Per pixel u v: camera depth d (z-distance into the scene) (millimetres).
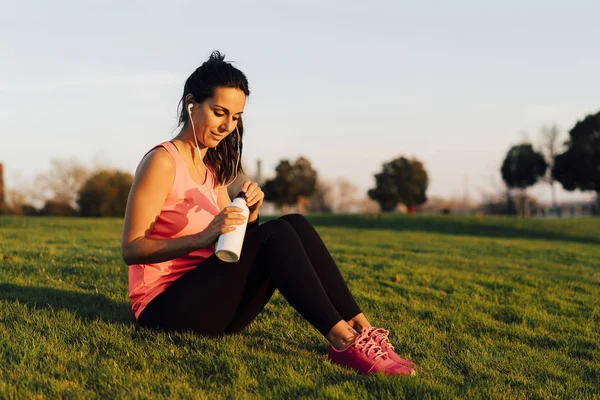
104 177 31141
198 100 2652
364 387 2385
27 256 6227
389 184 43562
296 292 2564
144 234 2574
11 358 2488
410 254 9492
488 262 9242
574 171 35625
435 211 48844
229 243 2459
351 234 16734
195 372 2494
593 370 3162
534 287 6613
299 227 2771
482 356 3199
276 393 2293
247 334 3240
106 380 2320
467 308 4902
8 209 29781
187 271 2795
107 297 4051
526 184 37438
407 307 4660
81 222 16688
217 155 2910
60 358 2533
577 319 4852
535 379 2883
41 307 3502
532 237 19906
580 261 11227
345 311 2732
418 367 2762
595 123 35250
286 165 46156
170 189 2637
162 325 2783
